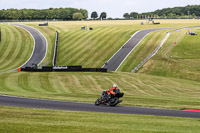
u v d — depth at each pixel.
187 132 12.32
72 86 43.53
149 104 22.75
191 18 198.12
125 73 61.72
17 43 102.25
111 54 86.00
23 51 93.94
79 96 28.62
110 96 20.73
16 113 16.19
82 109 19.55
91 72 60.09
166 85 48.78
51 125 12.90
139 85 46.88
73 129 12.24
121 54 85.06
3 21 195.50
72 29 129.38
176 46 89.75
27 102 22.38
